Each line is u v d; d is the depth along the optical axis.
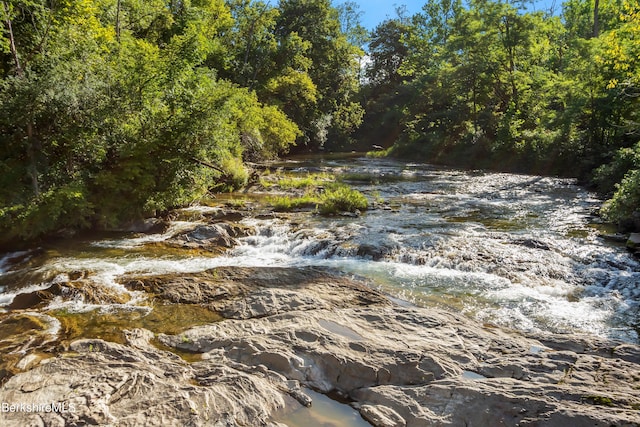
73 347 5.82
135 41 17.09
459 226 13.34
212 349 5.91
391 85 65.94
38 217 11.00
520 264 9.56
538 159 28.95
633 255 9.93
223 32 40.56
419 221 14.13
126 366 5.29
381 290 8.47
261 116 33.81
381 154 45.91
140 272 9.45
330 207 15.35
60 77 11.34
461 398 4.61
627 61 21.31
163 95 14.14
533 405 4.34
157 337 6.30
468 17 38.50
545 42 38.56
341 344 5.79
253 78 42.53
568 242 11.17
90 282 8.38
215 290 8.16
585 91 26.59
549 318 7.12
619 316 7.14
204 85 15.65
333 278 8.89
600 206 16.02
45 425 4.12
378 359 5.44
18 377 4.96
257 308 7.27
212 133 14.56
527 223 13.66
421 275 9.32
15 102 10.63
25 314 7.12
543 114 32.88
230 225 12.92
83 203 11.88
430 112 46.12
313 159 40.75
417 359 5.37
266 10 42.03
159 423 4.21
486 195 19.58
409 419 4.49
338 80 57.06
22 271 9.37
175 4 24.23
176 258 10.65
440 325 6.55
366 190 21.03
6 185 10.79
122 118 13.17
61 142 12.05
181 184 14.68
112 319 7.02
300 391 4.97
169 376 5.09
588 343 5.92
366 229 12.80
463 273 9.41
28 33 12.65
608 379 4.88
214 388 4.76
